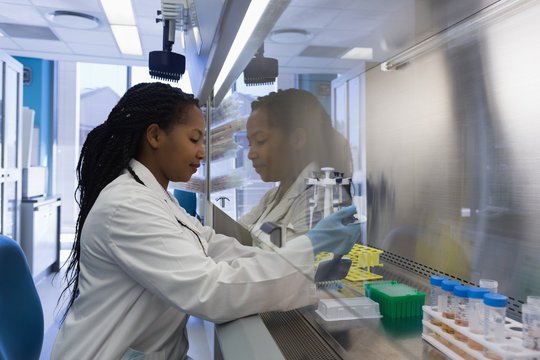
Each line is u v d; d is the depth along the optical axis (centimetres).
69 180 563
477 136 88
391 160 93
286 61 84
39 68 527
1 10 354
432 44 83
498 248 83
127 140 105
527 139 77
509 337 55
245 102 127
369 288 85
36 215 391
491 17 75
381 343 69
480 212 86
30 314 107
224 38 108
